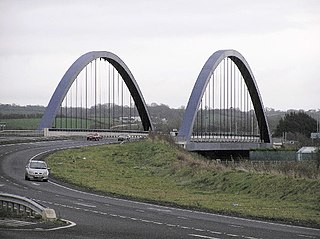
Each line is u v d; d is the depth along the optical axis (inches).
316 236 1624.0
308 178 3198.8
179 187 3690.9
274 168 3811.5
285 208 2559.1
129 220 1845.5
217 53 7849.4
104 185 3484.3
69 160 4877.0
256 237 1535.4
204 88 7568.9
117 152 5388.8
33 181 3457.2
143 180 3983.8
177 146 5880.9
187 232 1590.8
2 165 4340.6
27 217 1765.5
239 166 4168.3
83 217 1882.4
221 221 1950.1
